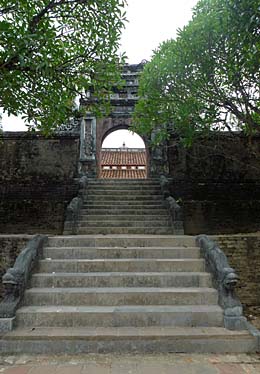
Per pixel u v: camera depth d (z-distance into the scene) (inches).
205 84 299.4
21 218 458.3
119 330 158.6
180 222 355.3
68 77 237.5
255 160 480.7
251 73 253.8
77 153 501.4
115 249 229.0
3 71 195.8
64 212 459.5
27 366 134.8
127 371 129.2
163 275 200.1
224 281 174.9
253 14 190.1
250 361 139.1
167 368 132.0
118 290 187.6
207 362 138.1
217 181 483.8
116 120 622.2
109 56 239.9
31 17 210.2
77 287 197.0
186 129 333.7
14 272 178.5
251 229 445.4
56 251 228.2
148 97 343.0
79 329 160.2
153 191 452.8
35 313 166.9
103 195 442.6
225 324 163.3
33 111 251.4
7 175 488.1
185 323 167.0
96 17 224.2
